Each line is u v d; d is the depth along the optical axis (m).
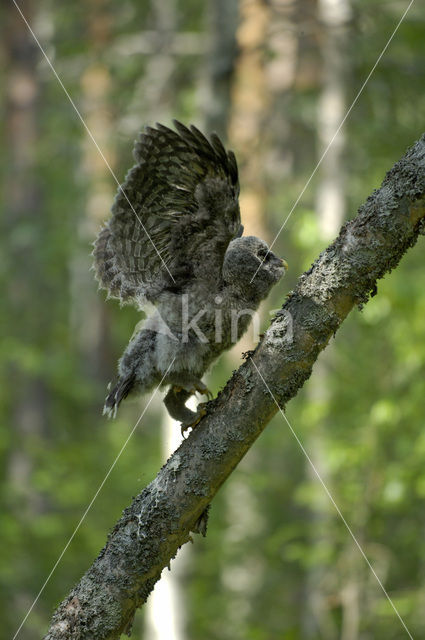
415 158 5.06
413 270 12.79
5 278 20.89
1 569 14.61
